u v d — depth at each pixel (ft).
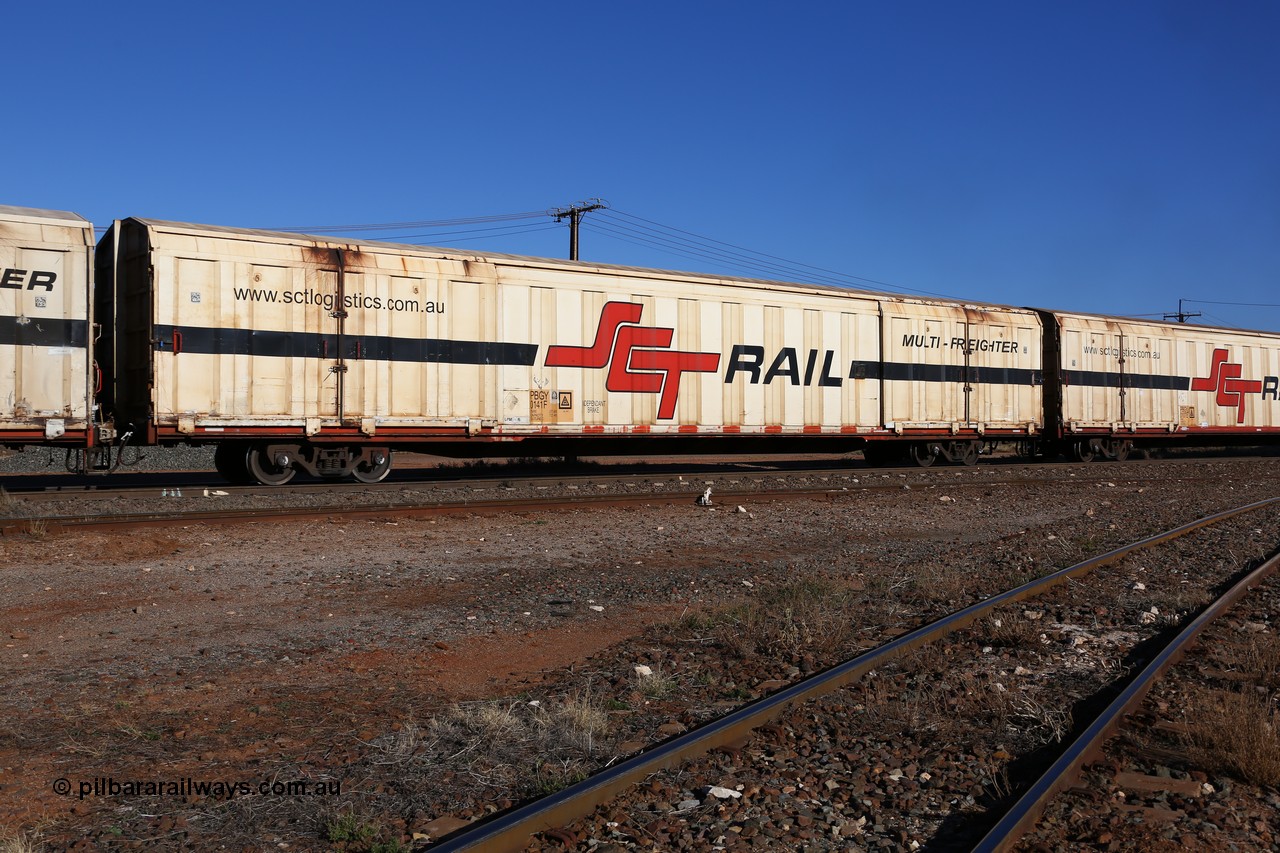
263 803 13.58
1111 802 13.96
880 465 82.99
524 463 84.28
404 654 22.11
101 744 15.90
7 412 45.24
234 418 50.62
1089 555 37.04
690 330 65.57
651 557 36.58
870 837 12.97
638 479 64.80
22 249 45.62
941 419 78.02
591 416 61.77
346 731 16.71
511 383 58.95
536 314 59.93
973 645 23.16
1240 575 32.86
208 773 14.69
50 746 15.75
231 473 56.65
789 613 25.11
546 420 60.18
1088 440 91.56
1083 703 18.83
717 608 26.99
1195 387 97.71
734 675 20.58
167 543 35.91
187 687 19.12
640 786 14.02
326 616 25.72
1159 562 35.73
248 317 51.03
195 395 49.60
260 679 19.85
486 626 25.00
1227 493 64.75
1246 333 103.30
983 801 14.16
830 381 71.77
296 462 55.21
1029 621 25.80
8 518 39.81
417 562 34.17
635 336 63.36
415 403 55.77
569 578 31.78
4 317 45.14
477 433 57.67
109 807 13.39
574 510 49.80
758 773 14.92
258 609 26.35
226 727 16.85
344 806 13.50
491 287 58.34
